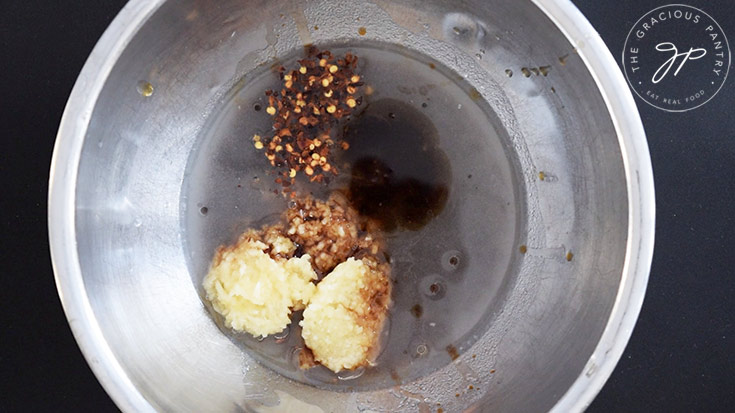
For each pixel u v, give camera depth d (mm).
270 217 303
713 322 299
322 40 309
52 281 296
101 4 298
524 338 294
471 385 297
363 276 294
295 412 293
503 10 278
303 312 290
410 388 299
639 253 250
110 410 297
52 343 296
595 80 259
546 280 296
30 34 297
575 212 289
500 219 307
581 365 264
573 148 286
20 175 296
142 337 278
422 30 305
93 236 266
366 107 307
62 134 250
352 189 305
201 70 301
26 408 296
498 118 311
